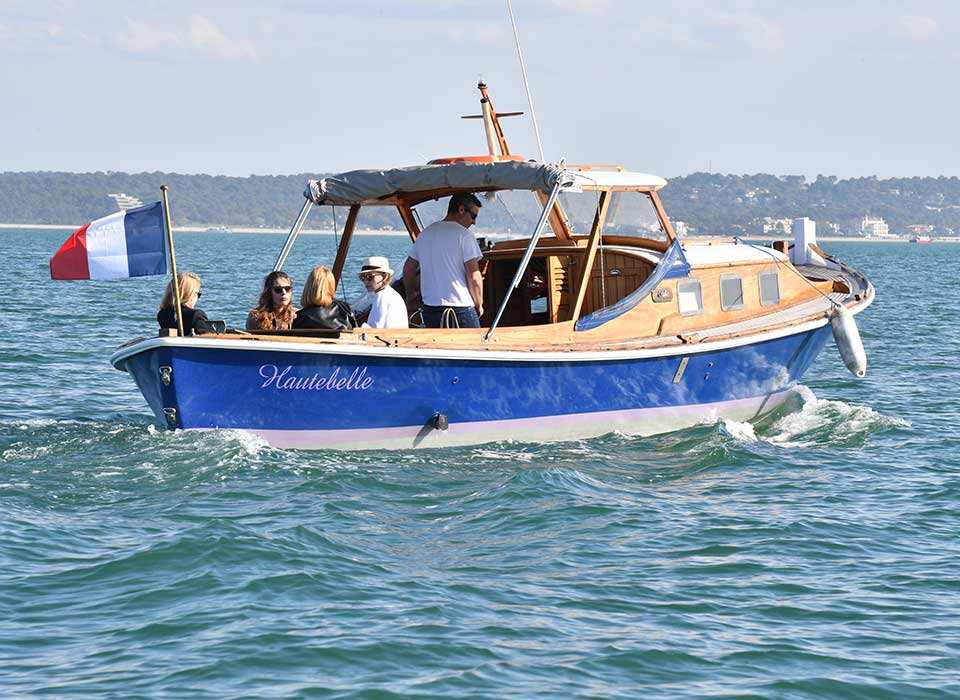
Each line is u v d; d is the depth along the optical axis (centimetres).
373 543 1611
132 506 1723
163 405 1930
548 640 1310
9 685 1166
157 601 1384
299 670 1211
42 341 4009
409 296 2298
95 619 1332
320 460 1980
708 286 2391
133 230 1912
